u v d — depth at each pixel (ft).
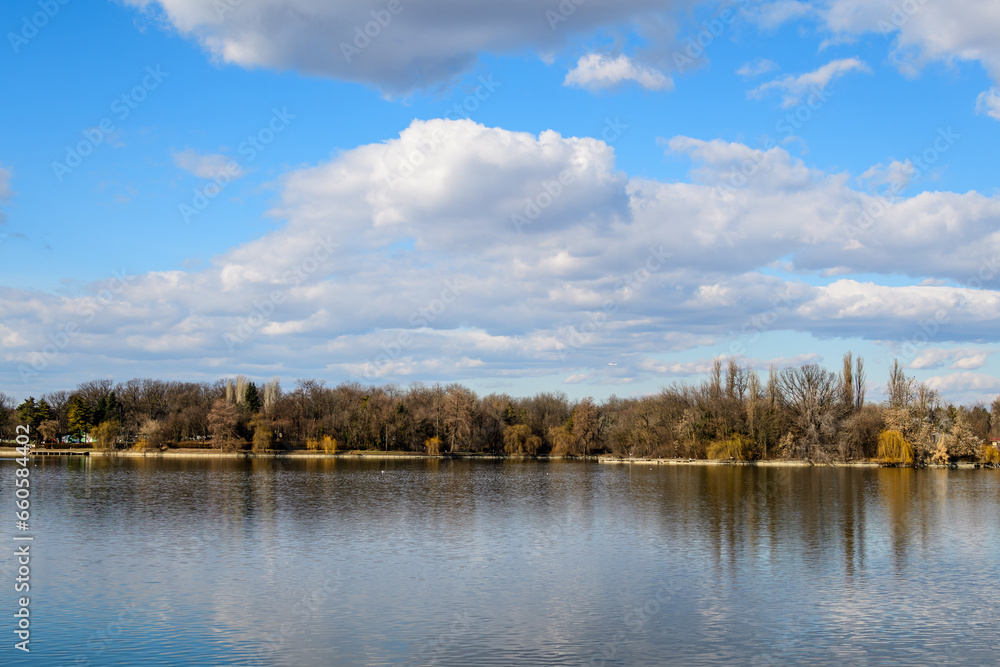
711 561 161.79
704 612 123.54
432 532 199.52
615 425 607.78
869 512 240.73
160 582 141.38
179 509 245.24
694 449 518.78
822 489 319.88
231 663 99.60
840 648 106.52
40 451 568.00
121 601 128.16
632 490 316.60
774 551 172.45
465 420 583.99
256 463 495.41
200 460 526.57
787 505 259.80
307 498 280.51
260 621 117.91
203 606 125.70
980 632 113.39
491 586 139.74
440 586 139.54
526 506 257.55
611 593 134.82
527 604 127.75
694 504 263.90
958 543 182.60
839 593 135.13
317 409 602.44
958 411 515.09
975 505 259.19
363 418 585.22
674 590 137.18
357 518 226.17
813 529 204.33
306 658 101.50
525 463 535.60
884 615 122.11
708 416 526.57
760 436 503.61
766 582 142.92
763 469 459.32
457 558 164.55
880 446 473.26
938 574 149.69
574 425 608.60
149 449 569.64
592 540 187.11
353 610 123.75
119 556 164.86
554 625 116.26
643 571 152.05
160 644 106.83
